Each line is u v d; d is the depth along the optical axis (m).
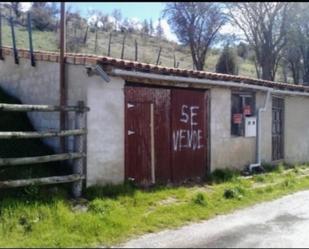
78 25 44.75
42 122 10.38
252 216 8.51
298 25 36.31
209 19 38.44
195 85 11.75
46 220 7.22
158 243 6.70
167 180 11.05
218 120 12.62
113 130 9.70
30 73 10.77
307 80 37.09
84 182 9.13
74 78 9.49
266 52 37.97
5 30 35.62
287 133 16.27
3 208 7.35
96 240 6.72
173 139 11.23
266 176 12.84
